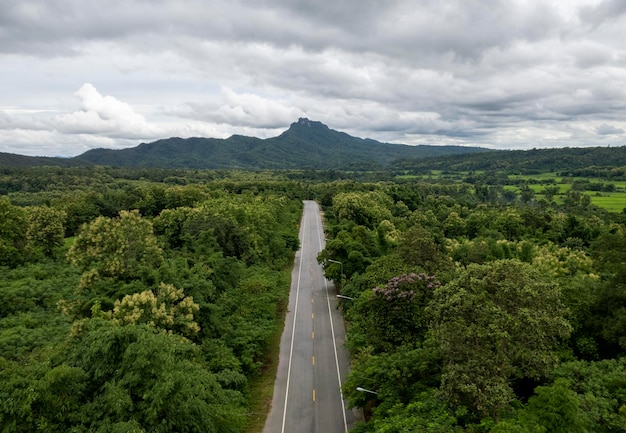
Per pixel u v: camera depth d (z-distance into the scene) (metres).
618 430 18.38
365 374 26.70
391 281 32.19
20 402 16.45
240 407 27.97
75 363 20.03
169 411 19.03
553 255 64.31
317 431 28.98
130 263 34.41
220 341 33.25
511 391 19.31
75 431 16.92
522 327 19.05
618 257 46.66
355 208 91.88
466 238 91.25
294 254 83.00
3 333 36.41
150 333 21.23
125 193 105.81
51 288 48.94
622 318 26.34
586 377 22.16
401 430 19.25
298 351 41.12
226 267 45.28
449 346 19.97
